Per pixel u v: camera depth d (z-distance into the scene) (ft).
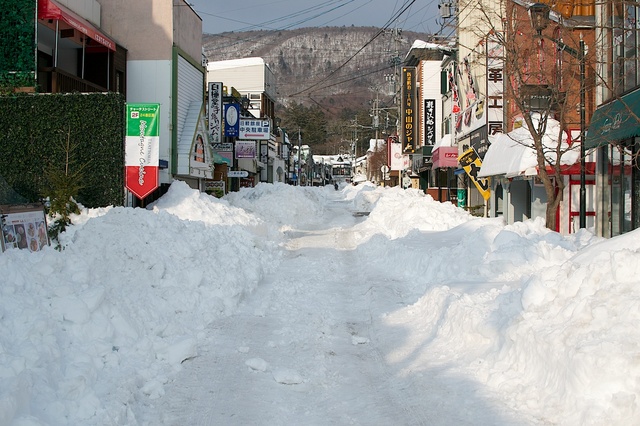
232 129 119.03
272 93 204.64
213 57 602.44
